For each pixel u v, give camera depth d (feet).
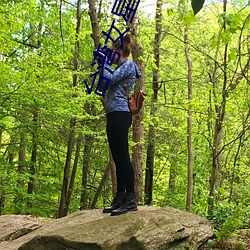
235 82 35.58
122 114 14.61
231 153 53.88
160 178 60.80
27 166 46.85
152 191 54.08
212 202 22.40
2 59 38.06
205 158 43.65
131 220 15.11
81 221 16.99
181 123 45.68
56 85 34.94
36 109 36.22
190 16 12.09
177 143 45.78
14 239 20.26
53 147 43.78
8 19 34.06
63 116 37.27
